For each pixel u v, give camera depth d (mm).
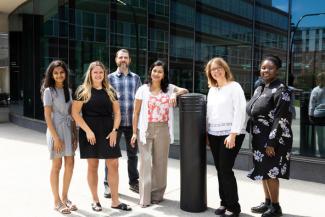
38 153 8609
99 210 4906
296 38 6598
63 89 4832
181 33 8117
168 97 5191
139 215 4773
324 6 6305
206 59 7766
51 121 4734
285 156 4508
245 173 6777
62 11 11328
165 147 5219
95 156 4793
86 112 4797
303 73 6547
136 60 9008
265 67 4559
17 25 14008
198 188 4832
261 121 4566
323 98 6359
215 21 7605
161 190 5270
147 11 8711
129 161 5770
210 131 4691
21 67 13648
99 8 9961
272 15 6840
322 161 6156
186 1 8008
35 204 5176
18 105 13906
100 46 9977
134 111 5207
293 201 5289
